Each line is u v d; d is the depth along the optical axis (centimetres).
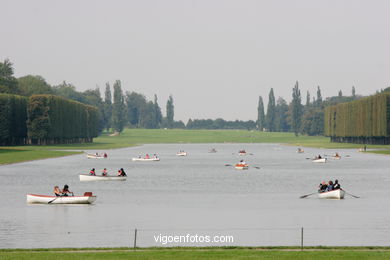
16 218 13300
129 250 8525
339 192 17012
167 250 8419
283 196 17850
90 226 12200
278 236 11094
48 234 11206
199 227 12119
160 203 16125
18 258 7638
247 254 7931
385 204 15988
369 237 10950
